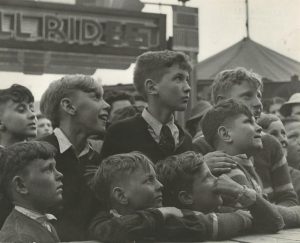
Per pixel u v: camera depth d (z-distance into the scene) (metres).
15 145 1.58
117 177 1.65
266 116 2.98
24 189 1.54
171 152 2.07
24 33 10.02
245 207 1.78
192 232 1.55
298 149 3.47
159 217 1.54
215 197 1.73
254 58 5.14
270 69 5.05
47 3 10.29
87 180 1.85
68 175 1.83
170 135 2.08
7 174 1.56
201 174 1.72
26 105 2.23
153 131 2.06
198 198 1.71
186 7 10.11
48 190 1.55
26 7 10.13
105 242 1.58
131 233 1.50
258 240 1.60
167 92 2.03
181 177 1.72
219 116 2.09
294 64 5.12
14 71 9.68
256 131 2.06
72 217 1.78
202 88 7.07
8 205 1.77
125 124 2.07
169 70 2.04
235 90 2.45
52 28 10.29
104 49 10.68
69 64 10.58
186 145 2.15
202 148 2.37
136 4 10.89
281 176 2.41
